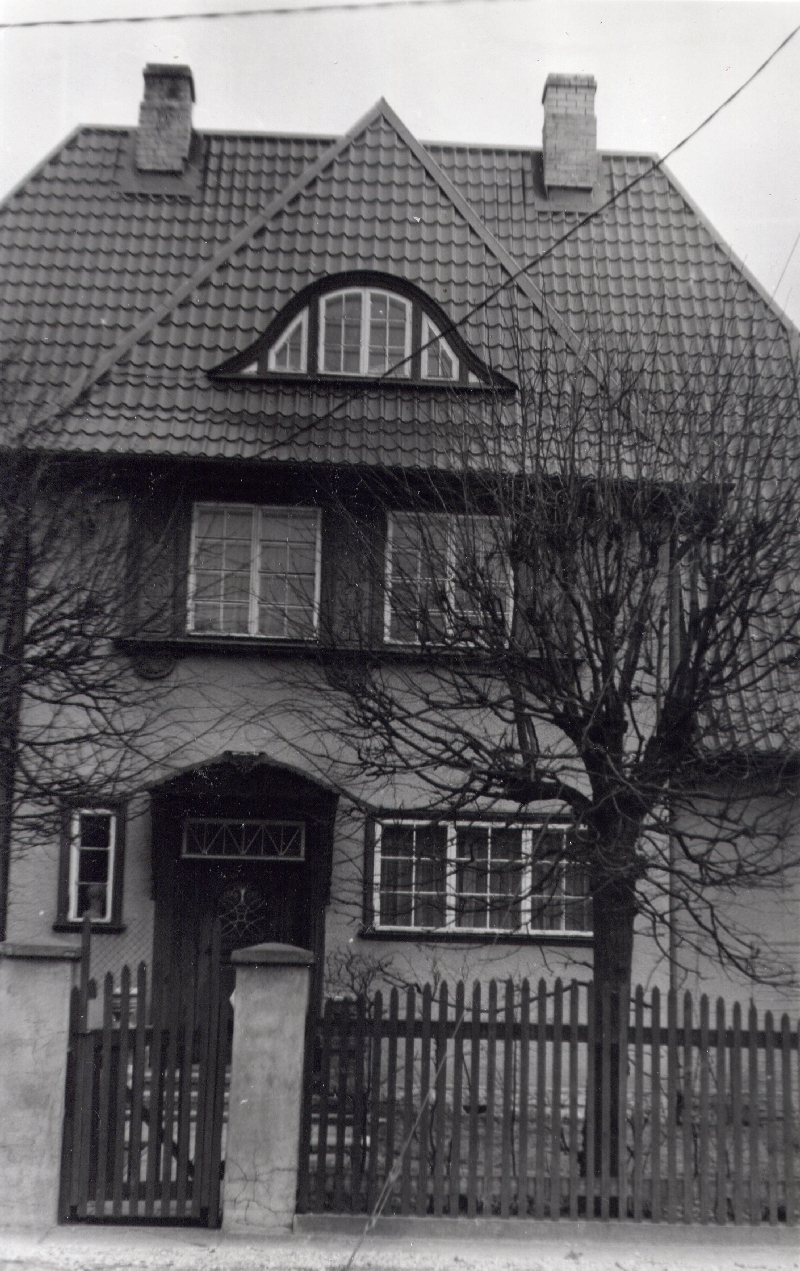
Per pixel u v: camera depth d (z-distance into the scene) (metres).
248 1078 7.50
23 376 11.78
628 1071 7.66
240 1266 6.89
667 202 15.23
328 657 10.58
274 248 14.08
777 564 8.38
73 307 13.81
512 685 8.80
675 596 8.89
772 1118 7.62
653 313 13.94
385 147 14.96
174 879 12.39
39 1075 7.49
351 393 12.94
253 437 12.56
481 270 13.96
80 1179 7.49
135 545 11.01
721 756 8.66
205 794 11.98
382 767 9.38
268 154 15.55
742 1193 7.54
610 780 8.14
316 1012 8.24
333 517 12.62
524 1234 7.45
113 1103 7.57
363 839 12.30
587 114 15.50
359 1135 7.57
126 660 12.31
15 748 9.59
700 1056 7.66
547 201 15.17
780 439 8.97
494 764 8.64
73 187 14.96
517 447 9.46
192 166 15.27
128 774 11.23
